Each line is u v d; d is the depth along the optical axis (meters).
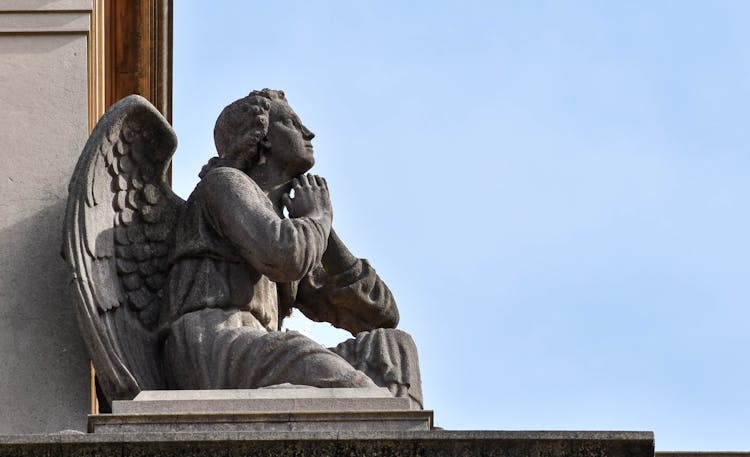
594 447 17.45
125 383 19.61
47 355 20.14
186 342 19.67
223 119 20.92
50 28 21.78
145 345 20.08
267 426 18.08
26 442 17.31
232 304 20.00
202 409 18.27
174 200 20.83
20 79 21.52
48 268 20.56
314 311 21.30
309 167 20.84
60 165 21.12
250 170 20.80
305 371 19.05
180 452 17.36
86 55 21.73
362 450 17.38
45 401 19.98
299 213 20.34
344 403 18.34
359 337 20.41
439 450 17.42
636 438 17.42
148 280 20.42
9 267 20.52
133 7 27.19
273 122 20.86
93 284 19.91
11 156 21.09
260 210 19.92
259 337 19.41
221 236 20.19
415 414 18.19
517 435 17.44
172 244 20.45
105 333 19.78
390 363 20.20
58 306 20.38
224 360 19.36
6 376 20.03
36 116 21.34
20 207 20.83
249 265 20.12
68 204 20.05
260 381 19.19
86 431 19.56
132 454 17.34
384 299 21.36
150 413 18.16
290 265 19.75
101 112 23.88
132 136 20.64
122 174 20.59
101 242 20.22
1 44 21.69
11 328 20.23
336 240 21.20
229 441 17.36
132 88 27.53
